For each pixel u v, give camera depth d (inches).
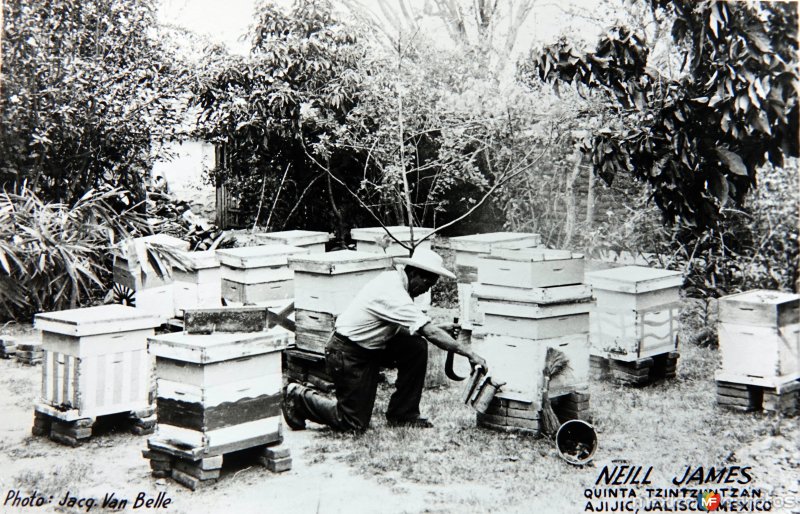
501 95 305.4
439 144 321.7
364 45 325.4
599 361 224.2
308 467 161.2
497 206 321.1
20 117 299.7
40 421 182.4
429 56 315.3
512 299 174.4
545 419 172.7
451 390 219.6
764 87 194.2
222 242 327.0
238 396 152.0
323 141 305.9
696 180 222.2
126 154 337.1
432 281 184.4
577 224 301.0
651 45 257.1
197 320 156.9
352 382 180.2
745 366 191.8
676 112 210.5
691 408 195.8
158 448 152.9
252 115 324.2
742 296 196.5
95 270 293.1
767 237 259.6
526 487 148.4
